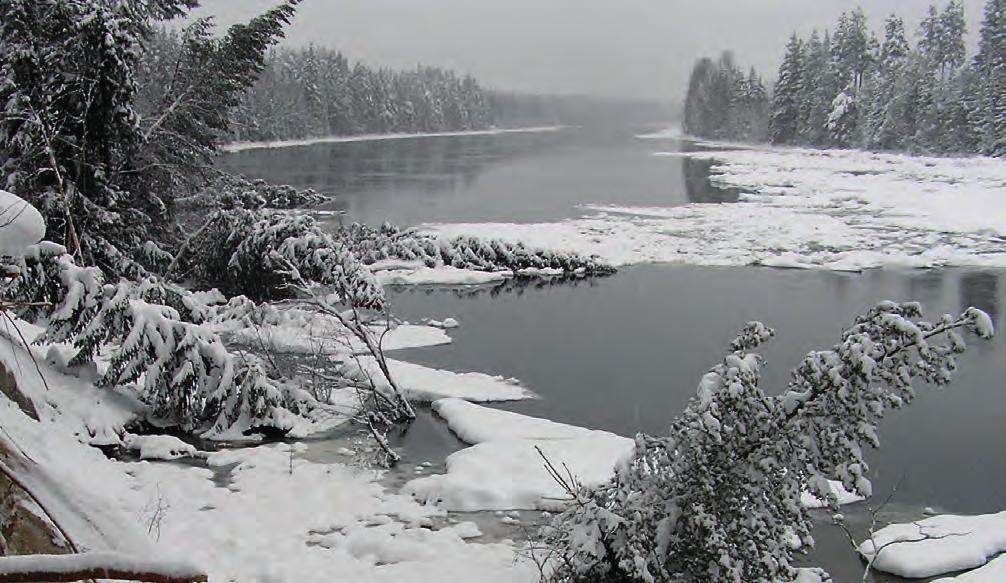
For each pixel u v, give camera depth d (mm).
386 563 7898
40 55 17344
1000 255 29828
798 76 98938
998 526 8969
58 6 17188
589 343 17984
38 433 5504
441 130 167750
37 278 10938
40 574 1418
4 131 17359
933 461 11641
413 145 113062
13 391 6781
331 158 82250
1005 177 56125
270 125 106188
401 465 10727
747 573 6164
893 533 8836
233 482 9773
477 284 25453
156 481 9430
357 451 10977
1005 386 15211
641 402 13922
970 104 77125
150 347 11266
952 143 75625
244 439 11359
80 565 1432
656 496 6477
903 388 5895
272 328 16766
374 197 48344
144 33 21578
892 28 99000
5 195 4582
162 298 12906
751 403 6152
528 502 9477
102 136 18125
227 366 11570
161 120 20484
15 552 3182
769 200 46750
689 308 21688
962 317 5883
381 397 12547
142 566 1455
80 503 2707
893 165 68500
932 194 47500
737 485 6211
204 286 21078
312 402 12289
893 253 30297
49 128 16906
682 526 6387
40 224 4629
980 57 84062
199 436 11367
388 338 17766
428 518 9031
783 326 19578
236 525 8477
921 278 26156
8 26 16844
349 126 134375
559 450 10992
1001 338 18766
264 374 11914
